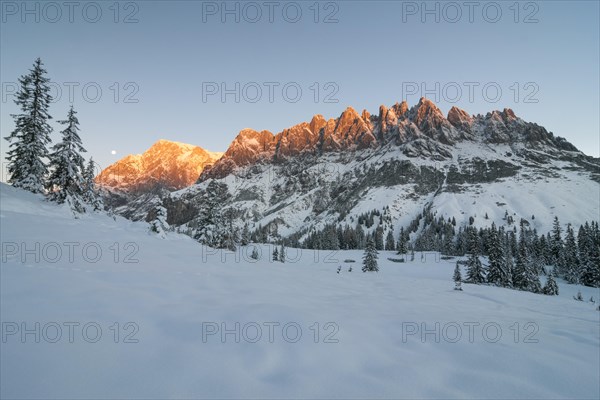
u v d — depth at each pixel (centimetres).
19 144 2950
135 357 534
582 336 918
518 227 16238
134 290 934
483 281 5772
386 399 457
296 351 605
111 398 422
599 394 502
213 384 471
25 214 1855
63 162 2625
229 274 1512
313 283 1808
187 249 2114
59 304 741
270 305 930
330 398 452
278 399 441
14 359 495
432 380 526
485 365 603
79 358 516
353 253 12088
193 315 765
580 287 7250
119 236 1884
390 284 2650
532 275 5600
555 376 565
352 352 621
